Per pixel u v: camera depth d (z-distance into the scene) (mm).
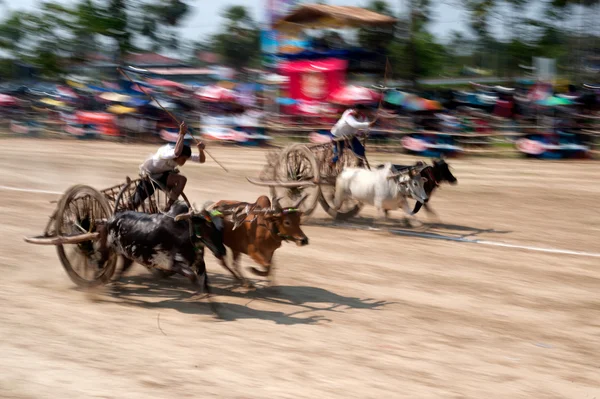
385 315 9117
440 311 9375
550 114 29188
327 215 16297
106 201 9867
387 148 29047
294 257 12094
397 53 37469
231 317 8852
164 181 9914
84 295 9617
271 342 7977
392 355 7711
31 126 37906
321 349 7809
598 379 7266
